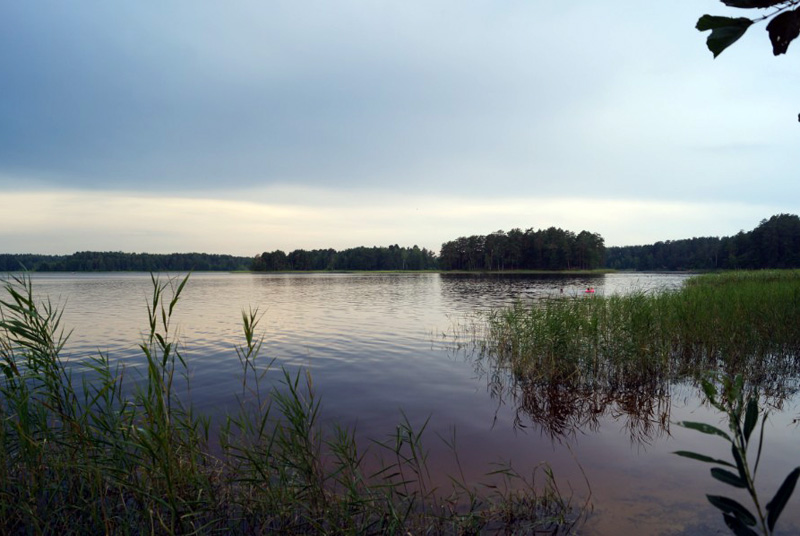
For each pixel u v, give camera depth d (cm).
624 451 629
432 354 1357
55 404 478
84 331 1850
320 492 450
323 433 706
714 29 127
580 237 14738
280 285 6869
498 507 473
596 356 1011
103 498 427
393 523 413
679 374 1015
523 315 1335
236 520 427
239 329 1930
